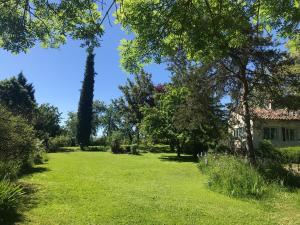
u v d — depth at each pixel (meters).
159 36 8.30
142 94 53.97
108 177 18.31
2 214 9.11
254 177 14.83
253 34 18.31
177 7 7.79
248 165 16.98
